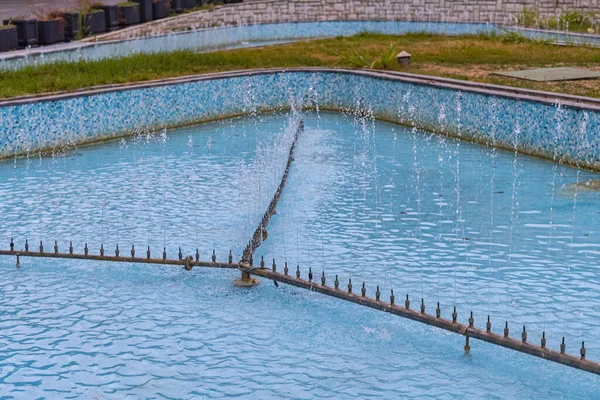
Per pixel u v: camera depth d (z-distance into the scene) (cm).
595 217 811
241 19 2467
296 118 1367
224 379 512
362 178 970
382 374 518
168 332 578
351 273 679
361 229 787
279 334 575
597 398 490
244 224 806
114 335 573
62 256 692
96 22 2086
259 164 1042
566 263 694
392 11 2572
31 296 641
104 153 1111
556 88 1262
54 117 1134
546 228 781
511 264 694
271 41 2150
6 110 1077
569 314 597
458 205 857
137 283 668
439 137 1200
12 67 1444
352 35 2194
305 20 2559
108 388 502
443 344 559
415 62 1600
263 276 647
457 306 611
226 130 1266
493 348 553
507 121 1104
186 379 512
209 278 677
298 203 874
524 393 495
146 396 493
